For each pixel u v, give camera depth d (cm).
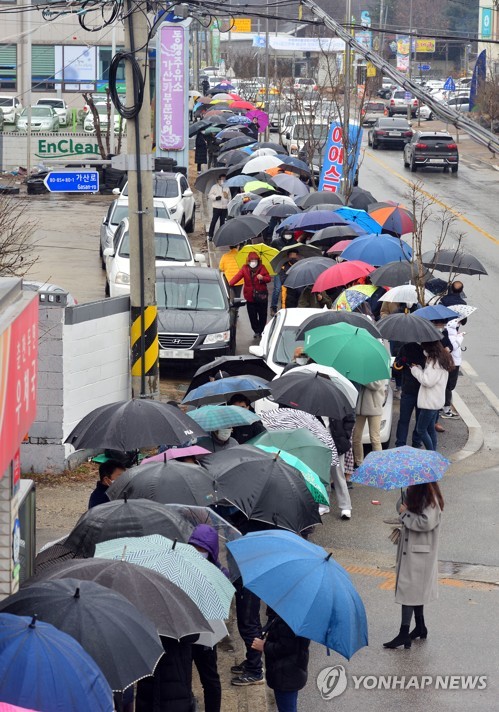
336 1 13100
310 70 8356
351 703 942
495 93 6431
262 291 2261
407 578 1038
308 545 814
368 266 1973
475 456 1702
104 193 4569
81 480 1500
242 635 977
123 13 1603
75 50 7431
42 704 552
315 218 2377
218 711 850
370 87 9150
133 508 841
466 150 6862
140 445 1052
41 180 4441
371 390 1547
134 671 618
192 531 845
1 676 560
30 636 575
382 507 1470
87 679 569
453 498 1502
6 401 665
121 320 1619
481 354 2342
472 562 1280
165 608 689
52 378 1489
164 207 3164
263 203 2725
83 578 699
